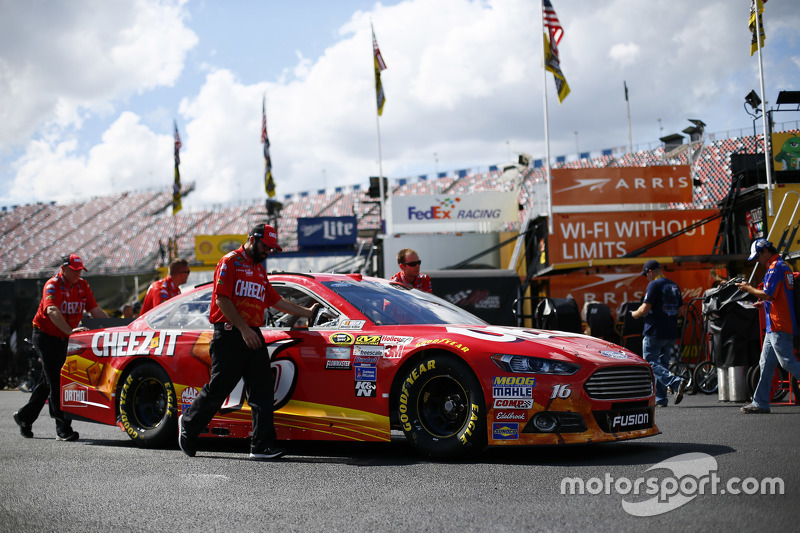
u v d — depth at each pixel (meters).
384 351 4.82
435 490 3.67
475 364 4.50
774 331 6.89
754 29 15.00
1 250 45.62
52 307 6.20
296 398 5.11
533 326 15.12
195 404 4.97
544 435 4.40
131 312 13.23
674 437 5.43
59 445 5.85
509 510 3.21
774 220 14.67
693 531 2.82
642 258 13.82
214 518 3.18
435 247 19.66
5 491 3.85
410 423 4.71
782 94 14.71
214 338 4.93
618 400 4.54
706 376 10.13
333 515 3.20
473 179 37.38
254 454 4.88
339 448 5.44
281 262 21.88
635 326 11.41
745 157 15.67
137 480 4.08
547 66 17.48
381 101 21.03
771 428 5.80
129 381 5.75
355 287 5.50
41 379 6.44
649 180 17.17
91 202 47.84
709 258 13.72
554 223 16.56
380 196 21.14
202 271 23.50
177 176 27.78
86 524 3.13
